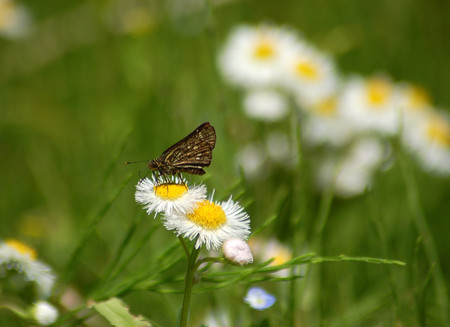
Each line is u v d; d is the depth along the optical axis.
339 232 0.91
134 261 0.82
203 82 1.10
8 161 1.12
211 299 0.77
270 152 0.97
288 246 0.82
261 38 1.12
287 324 0.75
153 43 1.16
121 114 1.13
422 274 0.83
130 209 0.86
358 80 1.18
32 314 0.73
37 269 0.73
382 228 0.77
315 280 0.79
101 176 0.98
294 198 0.80
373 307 0.79
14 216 1.00
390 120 1.09
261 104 1.04
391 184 0.97
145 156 1.02
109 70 1.23
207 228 0.70
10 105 1.23
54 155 1.10
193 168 0.73
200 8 1.24
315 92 1.09
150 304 0.82
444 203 1.01
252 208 0.83
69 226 0.93
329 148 1.09
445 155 1.06
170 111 1.00
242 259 0.69
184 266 0.78
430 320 0.78
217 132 0.91
